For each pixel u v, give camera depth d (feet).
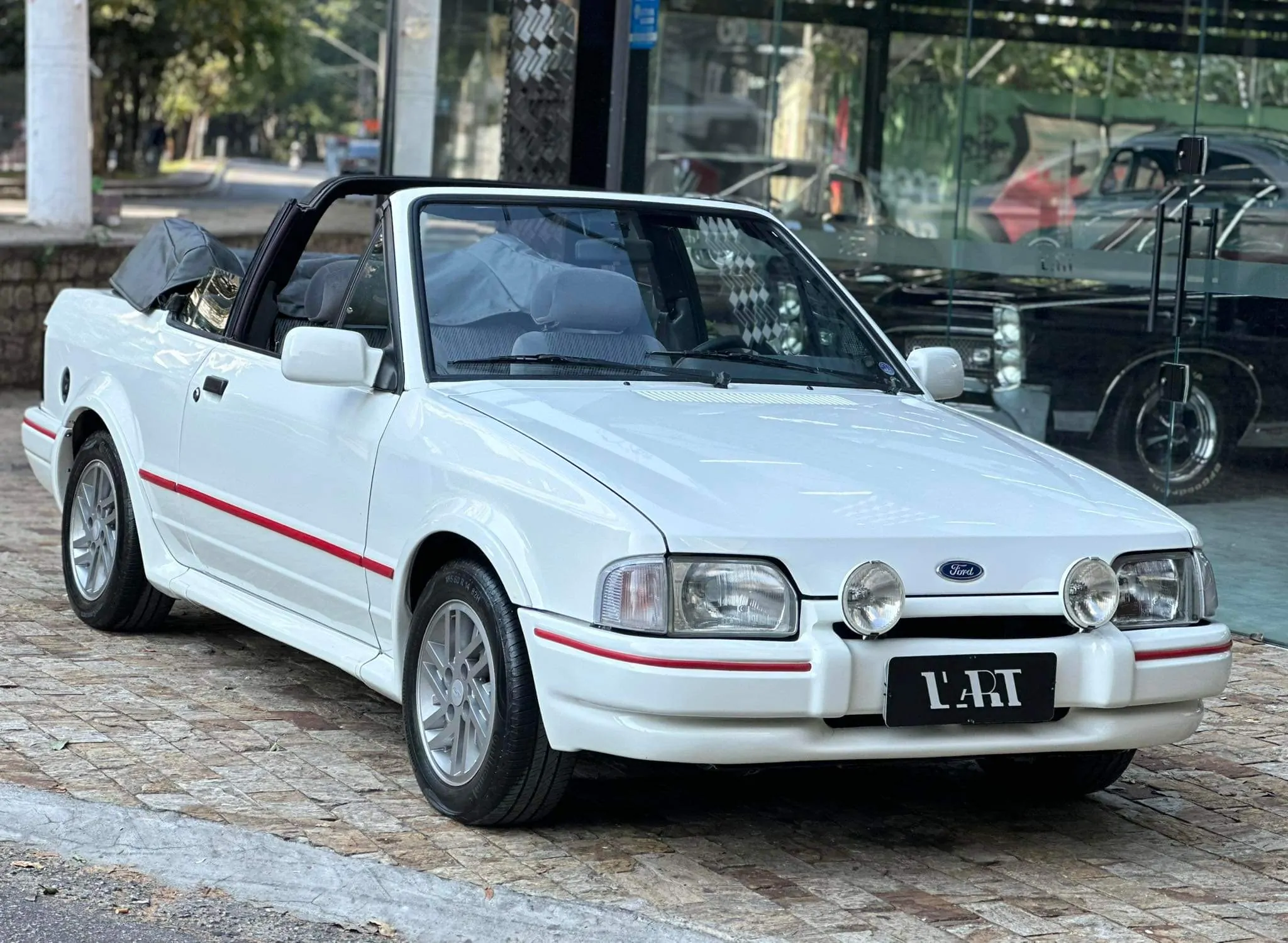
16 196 120.57
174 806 15.11
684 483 14.15
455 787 15.05
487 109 42.86
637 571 13.43
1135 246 26.50
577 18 28.71
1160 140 26.25
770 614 13.55
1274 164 24.25
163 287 21.38
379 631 16.30
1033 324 28.35
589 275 17.21
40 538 27.84
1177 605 14.94
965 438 16.53
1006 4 29.12
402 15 44.11
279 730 17.76
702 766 17.26
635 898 13.62
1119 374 26.73
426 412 15.78
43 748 16.62
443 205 17.54
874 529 13.92
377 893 13.42
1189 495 25.54
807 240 33.06
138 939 12.43
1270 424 24.26
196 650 21.02
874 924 13.35
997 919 13.61
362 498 16.29
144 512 20.53
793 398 16.96
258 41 157.99
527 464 14.52
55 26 61.72
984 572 14.03
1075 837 15.90
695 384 16.94
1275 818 16.70
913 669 13.69
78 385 22.29
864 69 31.91
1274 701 21.17
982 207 29.43
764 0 33.78
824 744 13.64
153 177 193.98
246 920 12.92
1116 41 27.09
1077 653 14.25
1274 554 24.31
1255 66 24.57
